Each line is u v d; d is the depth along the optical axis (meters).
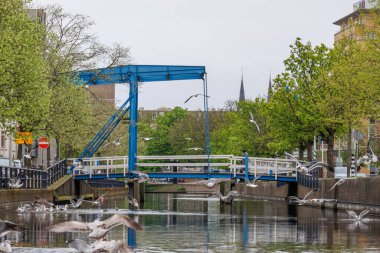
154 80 80.50
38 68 60.53
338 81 64.62
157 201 97.75
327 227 47.47
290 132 83.31
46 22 79.38
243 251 33.38
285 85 82.94
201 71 78.44
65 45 79.62
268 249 34.25
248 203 90.69
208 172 81.06
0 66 55.25
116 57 81.50
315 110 79.25
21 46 58.81
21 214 55.25
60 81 75.31
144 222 51.56
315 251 33.59
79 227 17.80
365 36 61.81
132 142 82.19
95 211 63.38
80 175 86.81
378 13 60.88
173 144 166.38
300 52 82.75
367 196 63.19
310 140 86.88
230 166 80.81
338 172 86.12
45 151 109.69
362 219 55.06
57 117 74.00
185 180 161.50
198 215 61.19
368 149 53.03
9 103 58.78
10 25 59.09
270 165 94.00
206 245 35.66
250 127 113.06
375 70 58.97
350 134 73.56
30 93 59.59
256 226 48.19
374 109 59.88
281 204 87.31
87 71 80.00
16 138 64.88
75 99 75.81
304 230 44.91
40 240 35.38
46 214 56.34
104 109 96.94
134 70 80.06
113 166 83.94
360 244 36.56
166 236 39.94
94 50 80.38
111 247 18.48
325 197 74.75
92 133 89.00
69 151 107.56
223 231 43.81
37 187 72.31
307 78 82.12
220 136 142.00
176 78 79.50
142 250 33.16
